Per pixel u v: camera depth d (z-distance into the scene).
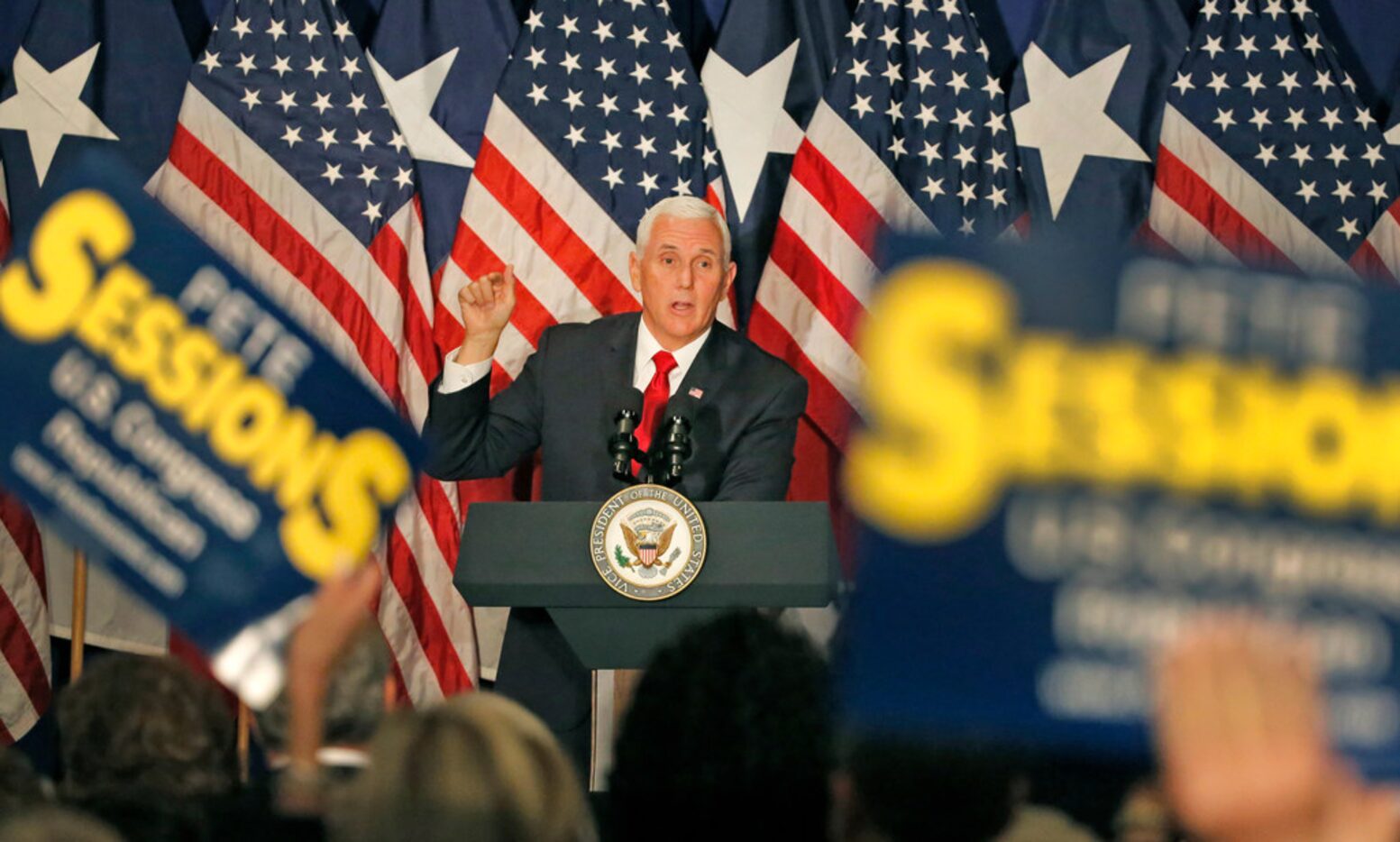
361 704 5.82
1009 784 5.08
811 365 14.91
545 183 15.05
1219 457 3.95
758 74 15.69
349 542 5.19
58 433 5.09
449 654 14.39
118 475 5.11
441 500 14.52
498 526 9.26
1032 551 3.94
